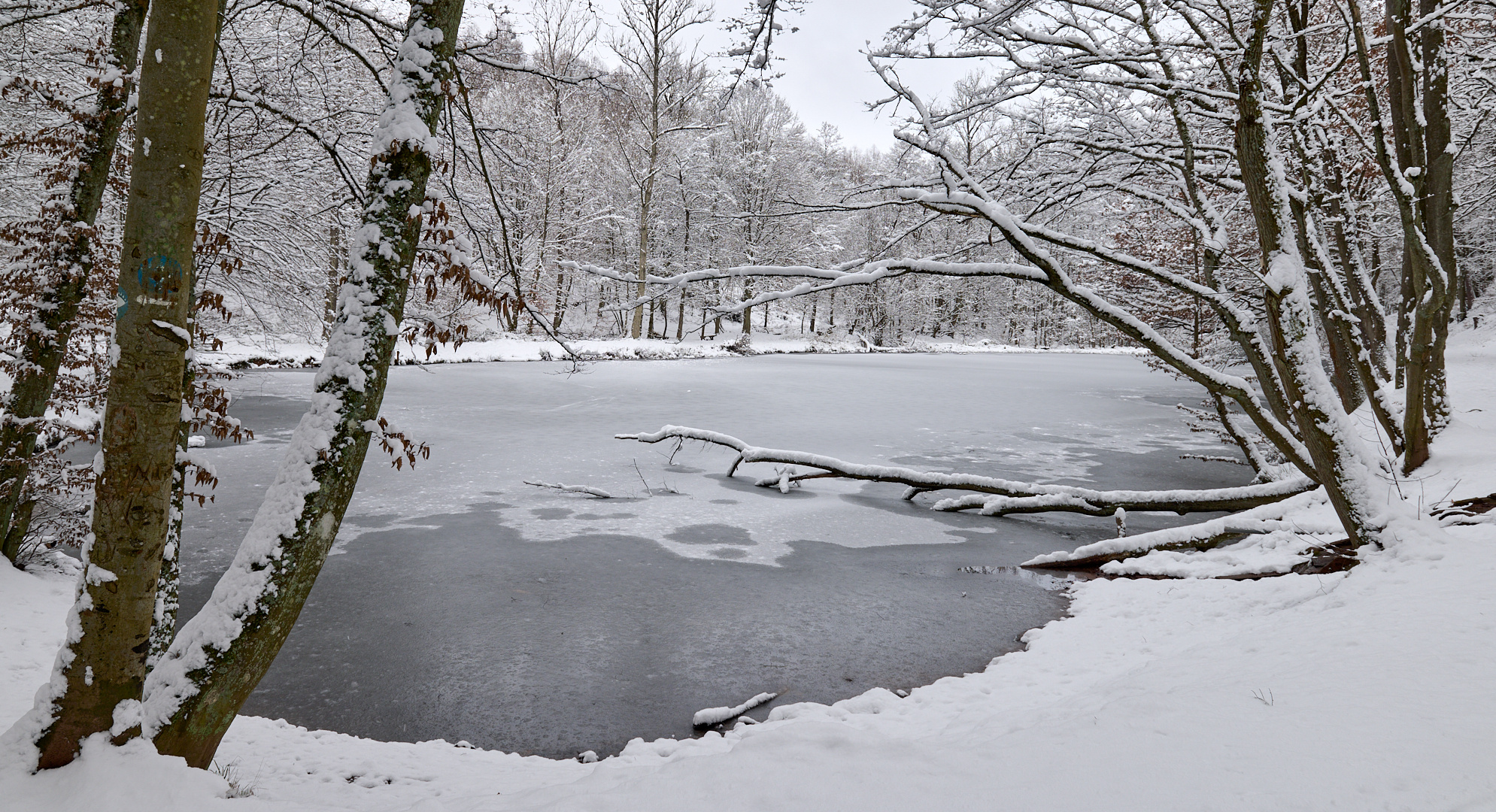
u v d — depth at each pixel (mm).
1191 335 21125
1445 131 8305
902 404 25312
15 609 6762
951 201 7633
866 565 9992
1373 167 11250
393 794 3959
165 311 3006
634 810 2682
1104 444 19125
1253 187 6730
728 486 14516
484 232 6676
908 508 13289
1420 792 2307
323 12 6875
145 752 3010
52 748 2986
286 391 22203
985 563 10148
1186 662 4293
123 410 2982
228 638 3293
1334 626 4277
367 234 3594
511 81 38906
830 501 13578
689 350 43156
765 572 9633
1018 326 74625
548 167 37219
